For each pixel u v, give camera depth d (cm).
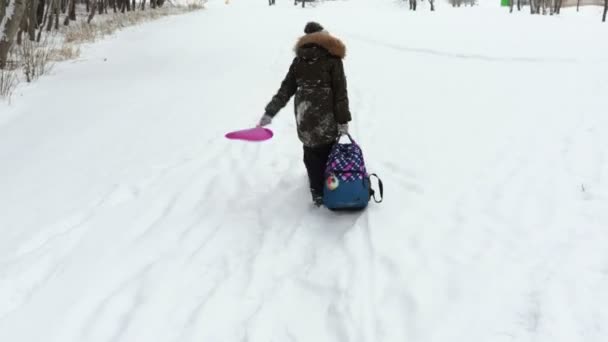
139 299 330
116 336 297
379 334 282
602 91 765
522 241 357
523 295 298
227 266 364
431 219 402
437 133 613
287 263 362
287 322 300
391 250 361
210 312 312
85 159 580
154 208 460
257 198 473
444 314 290
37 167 559
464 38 1395
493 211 407
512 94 780
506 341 263
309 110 409
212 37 1581
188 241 400
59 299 333
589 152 515
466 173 488
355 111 741
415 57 1162
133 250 390
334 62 409
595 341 256
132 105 806
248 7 3095
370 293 317
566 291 297
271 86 918
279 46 1373
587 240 350
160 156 586
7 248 393
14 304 330
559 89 794
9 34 1061
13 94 880
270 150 596
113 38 1658
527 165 496
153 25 1995
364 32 1623
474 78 912
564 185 443
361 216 418
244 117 729
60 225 430
